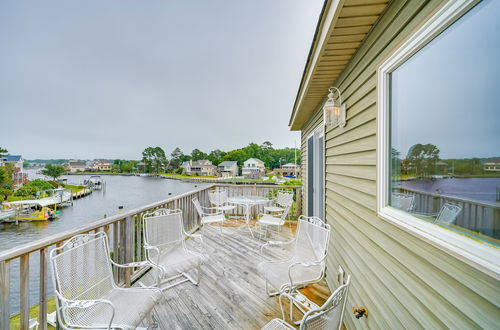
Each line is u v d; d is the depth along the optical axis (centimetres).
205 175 5631
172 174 6338
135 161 7219
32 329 254
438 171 102
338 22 158
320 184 396
